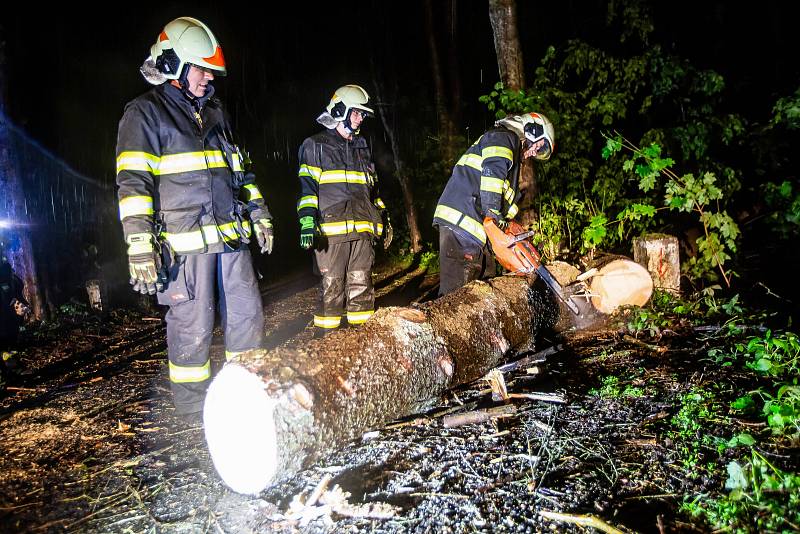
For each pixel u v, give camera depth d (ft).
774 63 27.04
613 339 13.60
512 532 6.66
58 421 10.78
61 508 7.74
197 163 9.85
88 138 28.53
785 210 17.57
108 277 23.34
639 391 10.19
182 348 10.33
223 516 7.39
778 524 6.29
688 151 18.94
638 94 22.12
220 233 10.07
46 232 20.27
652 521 6.73
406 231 34.63
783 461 7.61
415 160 34.88
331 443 8.03
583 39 27.17
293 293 24.43
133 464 8.87
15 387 12.98
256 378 7.43
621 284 14.20
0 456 9.34
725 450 8.01
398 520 7.00
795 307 14.82
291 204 41.55
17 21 18.98
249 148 39.83
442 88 32.14
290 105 41.86
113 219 25.80
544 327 13.14
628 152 19.54
